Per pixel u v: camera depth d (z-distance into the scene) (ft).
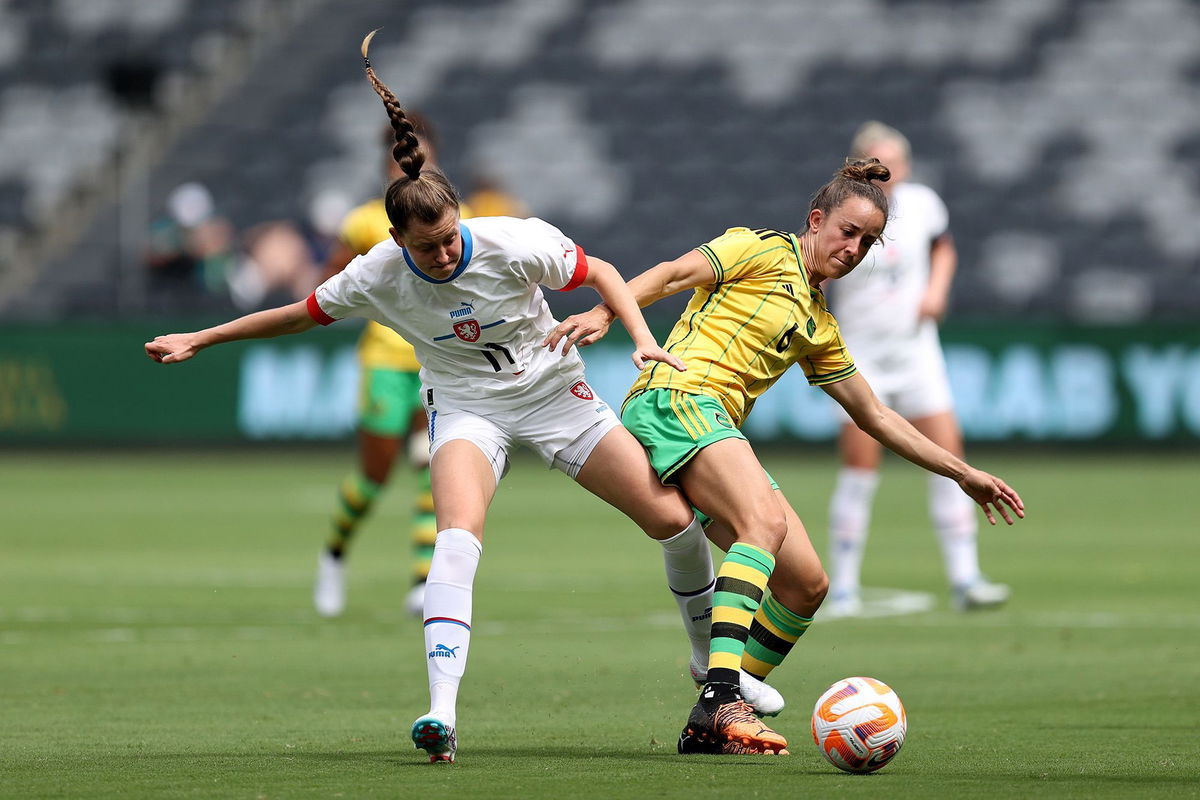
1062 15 309.83
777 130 306.14
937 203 120.16
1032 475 228.43
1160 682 82.33
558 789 50.88
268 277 274.57
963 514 117.60
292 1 332.60
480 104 314.35
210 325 260.83
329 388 257.34
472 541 59.82
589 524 188.75
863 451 117.19
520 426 63.05
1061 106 300.81
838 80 309.42
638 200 301.43
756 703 66.39
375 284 60.95
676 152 305.53
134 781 52.95
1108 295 282.15
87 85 327.67
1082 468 236.43
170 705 75.82
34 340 262.88
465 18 325.62
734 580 60.44
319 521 188.75
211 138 314.55
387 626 109.29
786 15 318.24
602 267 62.34
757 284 64.59
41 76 330.13
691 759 58.65
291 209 304.30
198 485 231.71
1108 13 308.81
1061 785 51.62
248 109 318.45
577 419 63.16
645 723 70.44
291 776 54.03
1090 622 109.19
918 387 119.14
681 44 316.81
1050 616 112.68
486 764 57.26
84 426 262.06
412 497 239.09
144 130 314.35
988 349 240.53
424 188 56.65
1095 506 195.93
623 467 62.64
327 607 116.78
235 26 330.13
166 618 113.29
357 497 115.14
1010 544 163.53
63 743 63.62
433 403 63.87
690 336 65.00
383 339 115.44
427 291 60.34
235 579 138.21
